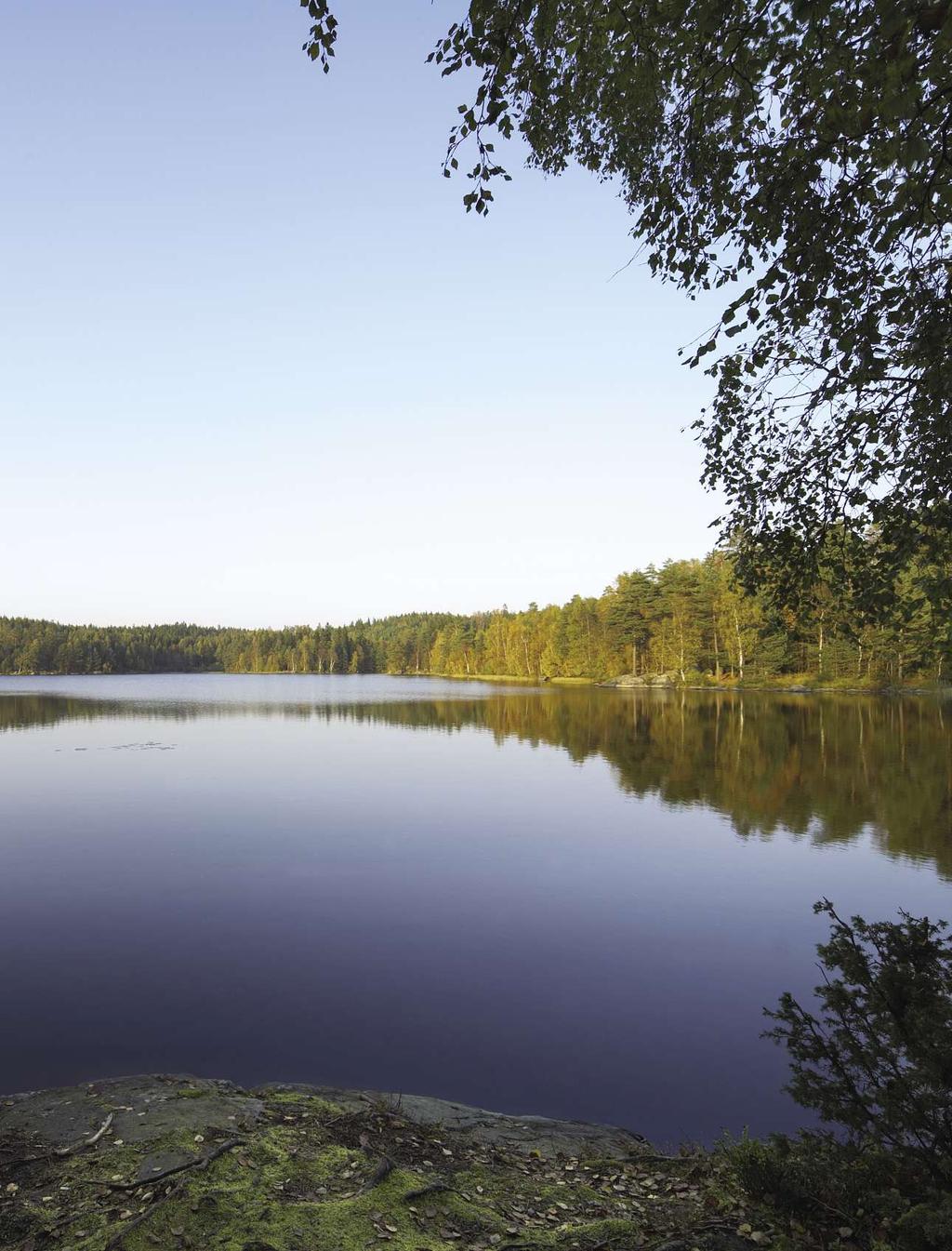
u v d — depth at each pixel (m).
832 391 4.74
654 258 5.20
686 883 13.03
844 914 11.34
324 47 3.95
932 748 28.77
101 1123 4.68
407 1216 3.88
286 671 177.75
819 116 3.99
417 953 9.94
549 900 12.10
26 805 19.84
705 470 5.89
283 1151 4.41
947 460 4.63
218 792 21.95
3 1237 3.46
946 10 3.12
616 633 87.69
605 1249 3.71
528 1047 7.51
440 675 150.50
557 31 4.80
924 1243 3.03
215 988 8.81
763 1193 3.86
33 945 10.17
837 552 5.53
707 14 3.61
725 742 32.56
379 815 18.73
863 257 4.39
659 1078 6.99
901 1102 3.61
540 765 27.09
